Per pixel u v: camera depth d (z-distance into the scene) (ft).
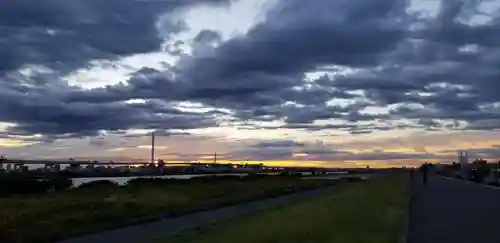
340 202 110.32
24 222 79.41
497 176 243.81
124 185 207.62
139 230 73.87
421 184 194.18
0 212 96.99
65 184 189.78
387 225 62.34
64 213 94.89
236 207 120.67
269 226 69.72
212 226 77.25
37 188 171.73
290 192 189.78
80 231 71.31
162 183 237.86
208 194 169.37
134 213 97.50
